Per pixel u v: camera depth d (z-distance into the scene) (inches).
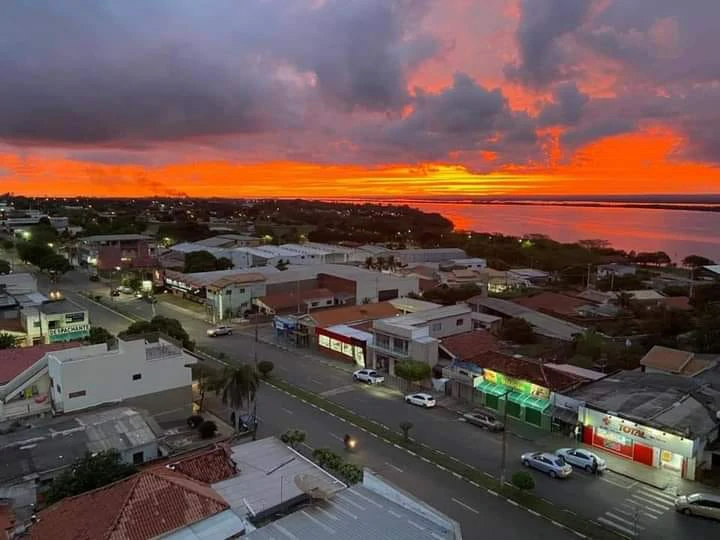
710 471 1503.4
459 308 2721.5
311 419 1878.7
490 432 1786.4
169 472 1097.4
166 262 5024.6
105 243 5477.4
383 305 3196.4
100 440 1400.1
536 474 1502.2
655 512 1311.5
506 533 1216.2
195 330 3159.5
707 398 1731.1
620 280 4566.9
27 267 5216.5
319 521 911.0
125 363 1740.9
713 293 3838.6
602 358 2413.9
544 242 7539.4
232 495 1047.0
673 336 2886.3
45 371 1737.2
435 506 1330.0
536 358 2310.5
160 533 883.4
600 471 1502.2
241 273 3833.7
